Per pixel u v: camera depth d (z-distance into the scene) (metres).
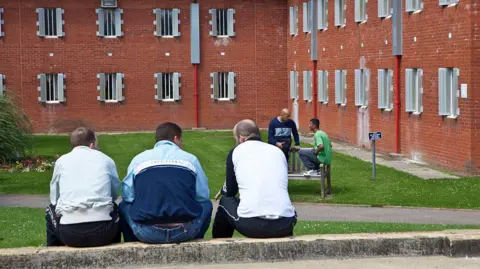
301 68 51.56
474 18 28.64
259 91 54.84
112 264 11.70
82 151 12.12
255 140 12.95
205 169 32.88
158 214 11.62
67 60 53.00
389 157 35.81
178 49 54.06
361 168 32.19
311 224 18.64
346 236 12.30
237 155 12.30
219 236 12.80
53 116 53.06
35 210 22.27
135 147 43.12
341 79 44.22
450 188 25.64
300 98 52.16
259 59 54.69
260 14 54.50
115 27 53.38
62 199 11.85
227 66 54.50
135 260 11.73
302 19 51.09
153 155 11.88
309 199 24.47
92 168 11.95
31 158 35.03
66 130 53.19
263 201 12.04
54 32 52.88
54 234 12.16
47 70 52.78
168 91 54.31
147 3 53.59
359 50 40.97
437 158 32.06
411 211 22.16
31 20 52.47
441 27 31.22
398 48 35.56
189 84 54.31
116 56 53.53
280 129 25.23
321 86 47.62
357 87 41.25
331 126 46.19
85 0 52.94
